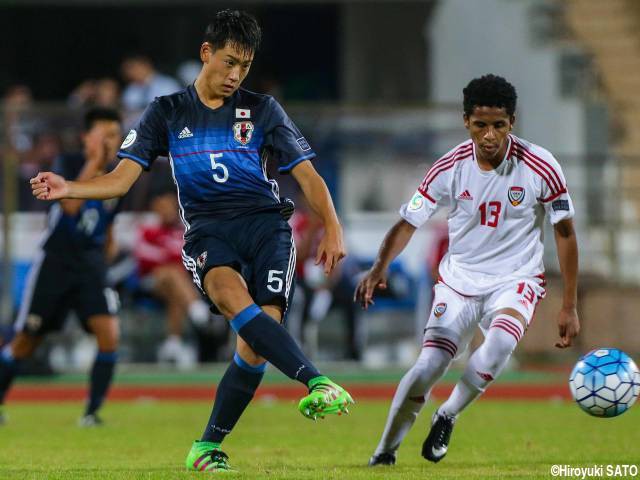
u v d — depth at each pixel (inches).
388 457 888.3
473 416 1486.2
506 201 871.7
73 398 1903.3
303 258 2037.4
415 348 2075.5
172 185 2039.9
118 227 2038.6
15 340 1398.9
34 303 1379.2
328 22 2915.8
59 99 2903.5
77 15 2886.3
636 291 2194.9
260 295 799.1
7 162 2055.9
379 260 895.7
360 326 2073.1
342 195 2108.8
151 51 2898.6
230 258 795.4
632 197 2206.0
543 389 1918.1
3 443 1152.2
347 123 2123.5
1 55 2883.9
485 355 840.3
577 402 844.0
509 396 1903.3
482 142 837.8
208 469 815.1
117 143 1344.7
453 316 866.8
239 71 803.4
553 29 2886.3
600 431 1251.2
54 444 1140.5
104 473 818.2
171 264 2048.5
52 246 1376.7
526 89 2755.9
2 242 2048.5
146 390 1923.0
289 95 2913.4
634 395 832.9
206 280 791.7
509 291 868.0
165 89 2455.7
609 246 2207.2
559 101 2723.9
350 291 2066.9
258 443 1141.1
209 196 815.7
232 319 768.3
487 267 882.8
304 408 708.7
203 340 2074.3
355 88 2871.6
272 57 2913.4
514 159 869.2
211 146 816.9
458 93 2832.2
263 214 818.8
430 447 868.6
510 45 2810.0
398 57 2861.7
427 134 2130.9
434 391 1913.1
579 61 2778.1
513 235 880.9
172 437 1220.5
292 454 1023.0
